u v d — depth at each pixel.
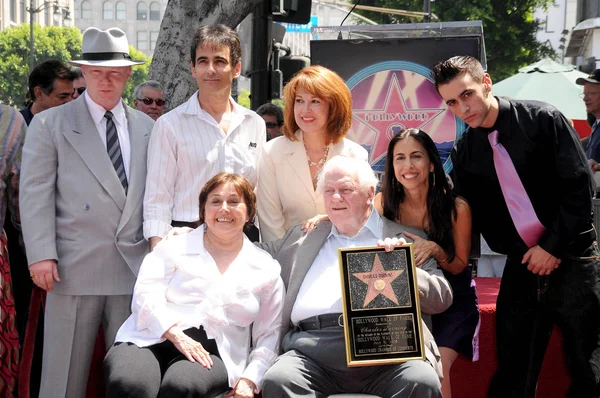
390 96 5.75
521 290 4.30
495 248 4.42
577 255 4.14
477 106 4.05
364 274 3.80
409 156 4.14
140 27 101.81
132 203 4.31
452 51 5.67
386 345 3.74
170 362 3.79
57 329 4.23
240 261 4.03
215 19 7.46
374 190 4.12
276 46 8.80
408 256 3.80
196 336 3.86
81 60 4.33
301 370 3.80
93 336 4.30
